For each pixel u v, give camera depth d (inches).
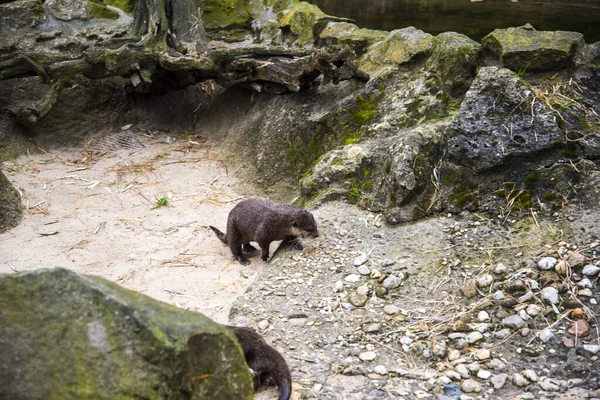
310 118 315.9
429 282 223.6
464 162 255.0
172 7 369.7
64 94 374.0
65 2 379.6
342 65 304.5
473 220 246.7
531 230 234.7
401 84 299.4
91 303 135.6
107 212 300.2
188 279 244.7
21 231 281.4
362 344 200.5
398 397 174.6
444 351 193.8
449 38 292.7
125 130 384.5
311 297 222.8
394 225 254.7
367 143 286.5
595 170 243.8
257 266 256.4
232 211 263.0
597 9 418.3
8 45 358.6
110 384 131.2
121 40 371.2
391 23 412.8
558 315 201.3
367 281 227.3
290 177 317.7
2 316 136.9
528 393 173.8
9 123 355.3
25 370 133.6
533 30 288.5
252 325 209.6
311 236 248.2
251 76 339.0
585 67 276.2
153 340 132.9
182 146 370.9
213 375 139.8
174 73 366.0
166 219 294.2
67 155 362.3
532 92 254.7
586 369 180.5
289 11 386.6
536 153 247.4
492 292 214.2
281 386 172.1
